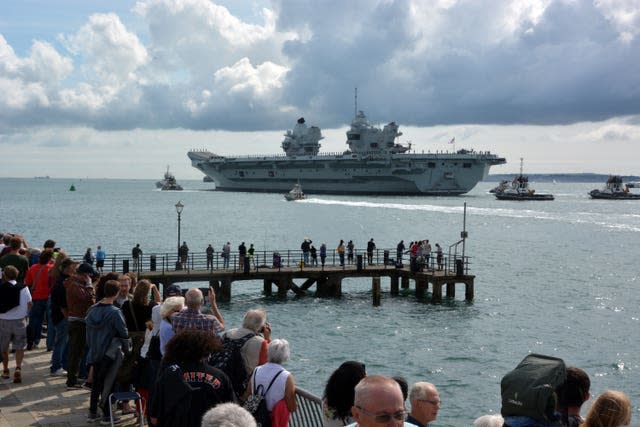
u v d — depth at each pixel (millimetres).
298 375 24203
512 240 83500
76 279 10984
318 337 30797
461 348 28703
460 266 40906
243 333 7805
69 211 144250
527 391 4867
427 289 44688
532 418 4859
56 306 11852
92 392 9523
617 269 57250
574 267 58344
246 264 40844
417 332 31969
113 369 9492
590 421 4902
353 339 30375
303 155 194625
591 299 42000
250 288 46469
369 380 4344
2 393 10828
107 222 111750
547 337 31047
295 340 30125
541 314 36906
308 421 8062
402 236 88188
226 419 4570
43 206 166625
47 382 11492
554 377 4902
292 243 79500
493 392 22609
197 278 39781
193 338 6535
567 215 130000
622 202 196000
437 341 30016
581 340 30438
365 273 42875
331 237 86750
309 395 7949
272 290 46062
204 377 6391
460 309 38469
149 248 73000
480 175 169000
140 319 10023
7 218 120875
